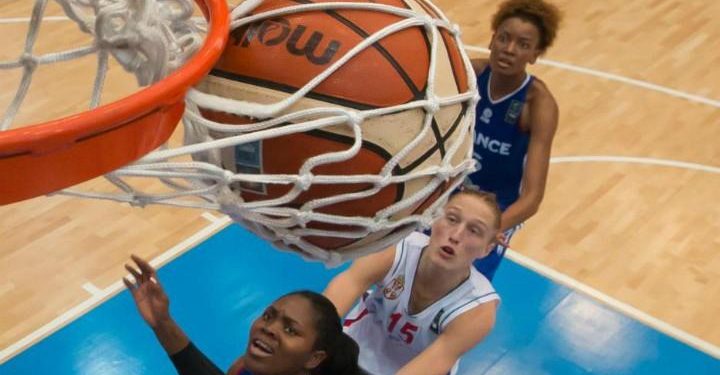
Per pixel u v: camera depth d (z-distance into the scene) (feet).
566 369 9.87
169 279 10.94
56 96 14.08
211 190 2.79
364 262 7.00
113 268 11.08
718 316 10.71
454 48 3.18
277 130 2.69
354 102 2.78
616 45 17.17
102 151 2.25
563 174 13.23
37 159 2.14
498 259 8.86
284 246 3.17
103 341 10.02
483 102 8.57
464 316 6.76
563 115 14.70
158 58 2.66
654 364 10.02
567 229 12.10
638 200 12.72
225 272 11.13
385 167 2.83
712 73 16.24
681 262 11.57
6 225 11.70
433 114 2.91
